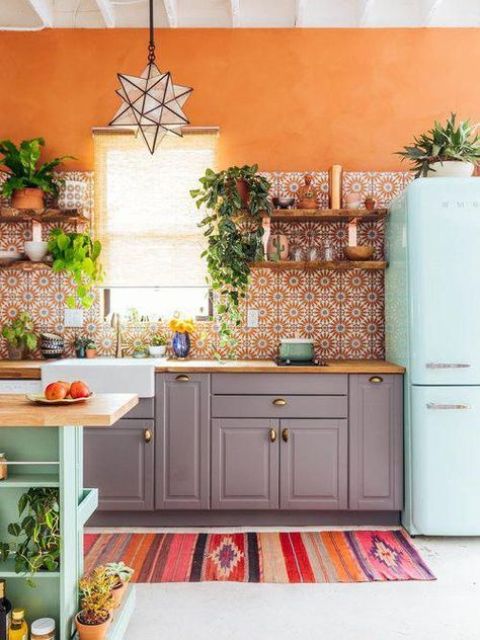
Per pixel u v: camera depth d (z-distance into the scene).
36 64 3.82
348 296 3.76
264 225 3.53
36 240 3.70
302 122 3.83
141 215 3.75
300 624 2.19
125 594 2.22
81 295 3.59
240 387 3.17
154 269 3.75
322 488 3.17
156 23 3.84
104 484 3.16
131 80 2.64
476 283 2.98
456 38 3.84
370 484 3.16
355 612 2.28
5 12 3.82
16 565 1.84
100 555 2.82
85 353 3.68
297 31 3.84
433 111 3.83
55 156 3.81
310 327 3.76
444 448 2.98
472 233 2.98
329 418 3.16
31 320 3.77
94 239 3.76
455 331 2.99
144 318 3.78
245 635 2.12
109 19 3.74
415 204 3.02
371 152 3.82
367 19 3.81
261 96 3.83
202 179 3.46
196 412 3.17
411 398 3.07
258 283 3.78
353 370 3.14
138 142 3.75
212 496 3.17
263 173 3.81
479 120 3.83
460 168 3.18
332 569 2.67
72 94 3.82
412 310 3.04
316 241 3.78
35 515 1.89
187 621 2.22
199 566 2.70
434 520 2.97
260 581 2.55
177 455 3.17
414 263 3.03
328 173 3.75
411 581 2.55
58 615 1.93
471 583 2.53
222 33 3.84
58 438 1.93
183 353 3.62
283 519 3.25
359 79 3.84
